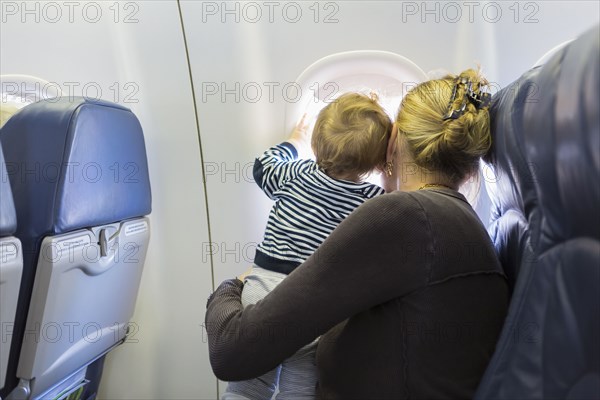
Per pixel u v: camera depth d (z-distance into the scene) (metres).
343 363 0.97
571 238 0.73
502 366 0.83
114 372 2.13
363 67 1.80
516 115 0.87
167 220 2.00
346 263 0.89
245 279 1.33
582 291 0.68
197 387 2.11
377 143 1.34
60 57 1.92
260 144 1.89
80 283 1.49
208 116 1.90
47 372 1.47
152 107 1.92
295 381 1.21
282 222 1.36
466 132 0.98
